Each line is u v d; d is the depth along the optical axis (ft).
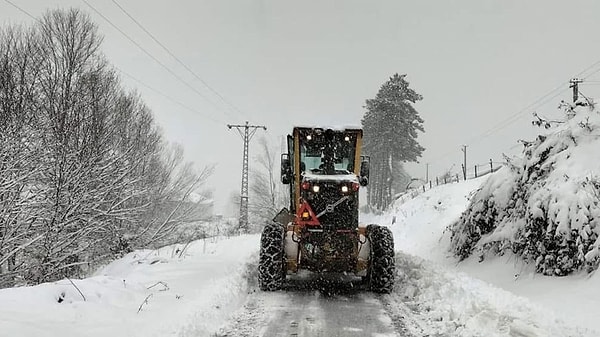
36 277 42.55
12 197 39.78
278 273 27.25
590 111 30.07
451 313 20.80
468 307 20.56
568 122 30.50
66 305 19.17
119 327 17.39
